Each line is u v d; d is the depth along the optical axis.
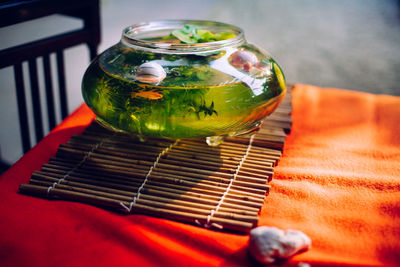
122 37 0.59
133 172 0.58
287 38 2.32
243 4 3.08
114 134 0.65
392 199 0.54
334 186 0.57
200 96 0.53
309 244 0.48
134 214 0.53
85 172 0.58
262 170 0.59
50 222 0.51
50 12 0.71
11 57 0.68
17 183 0.57
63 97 0.83
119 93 0.54
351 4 3.10
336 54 2.07
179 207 0.53
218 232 0.51
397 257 0.48
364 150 0.65
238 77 0.55
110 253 0.47
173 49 0.55
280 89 0.59
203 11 2.82
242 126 0.58
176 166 0.59
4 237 0.49
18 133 1.33
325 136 0.69
